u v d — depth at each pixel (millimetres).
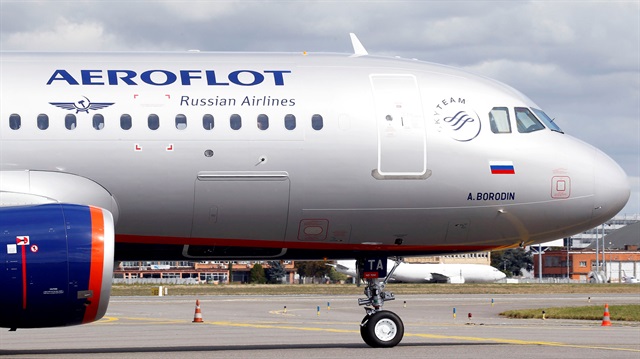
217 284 192625
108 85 35062
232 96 35719
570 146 38625
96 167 34531
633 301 110500
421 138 36812
